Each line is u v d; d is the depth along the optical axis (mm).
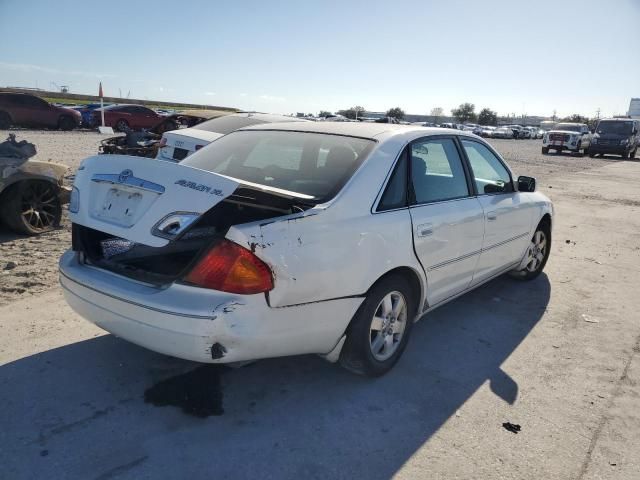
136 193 2824
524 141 58812
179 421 2932
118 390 3191
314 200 3033
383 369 3479
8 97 23562
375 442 2846
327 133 3768
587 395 3426
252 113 9836
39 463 2553
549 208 5559
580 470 2705
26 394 3100
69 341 3770
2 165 6031
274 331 2762
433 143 3932
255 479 2527
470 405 3246
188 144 8438
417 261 3520
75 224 3225
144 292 2756
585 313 4848
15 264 5328
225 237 2646
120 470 2535
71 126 24891
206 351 2617
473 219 4082
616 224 9320
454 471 2654
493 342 4160
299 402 3180
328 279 2914
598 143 28766
